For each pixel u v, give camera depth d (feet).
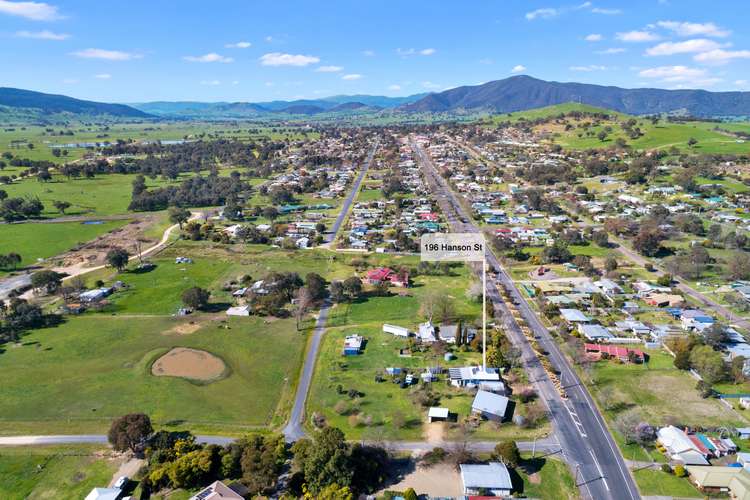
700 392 302.04
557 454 252.21
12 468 245.04
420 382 318.86
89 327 409.08
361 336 383.45
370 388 313.12
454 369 323.98
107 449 258.98
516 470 241.14
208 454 237.04
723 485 225.35
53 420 284.82
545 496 224.53
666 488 228.22
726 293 450.30
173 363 349.20
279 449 240.12
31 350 370.32
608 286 460.96
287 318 422.41
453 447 255.91
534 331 388.98
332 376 327.88
